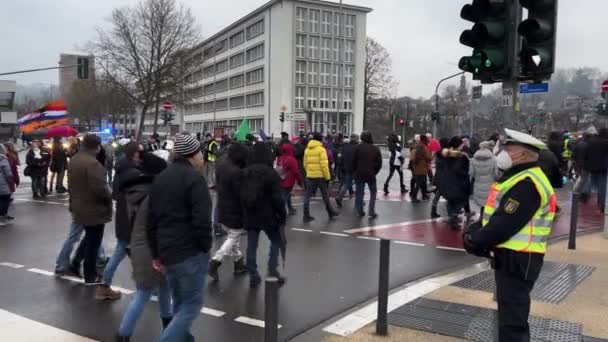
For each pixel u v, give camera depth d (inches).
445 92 2331.4
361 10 2947.8
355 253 328.5
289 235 386.6
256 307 222.7
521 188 140.3
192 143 162.2
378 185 761.6
